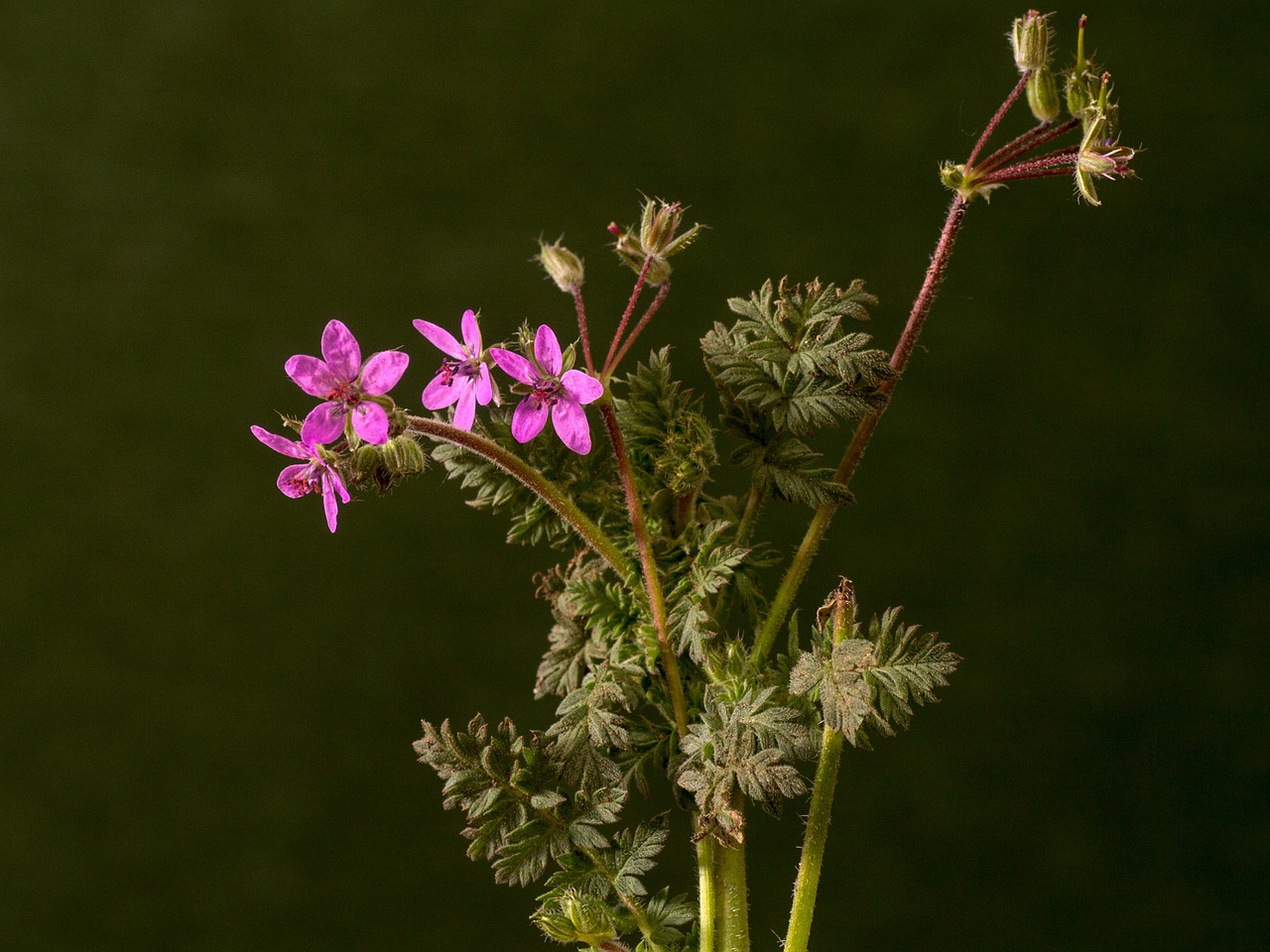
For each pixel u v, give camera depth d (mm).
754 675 470
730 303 477
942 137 905
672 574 476
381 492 453
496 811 469
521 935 901
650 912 474
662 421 480
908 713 461
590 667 479
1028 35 471
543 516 484
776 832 892
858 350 469
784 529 912
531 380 458
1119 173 462
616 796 468
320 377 451
